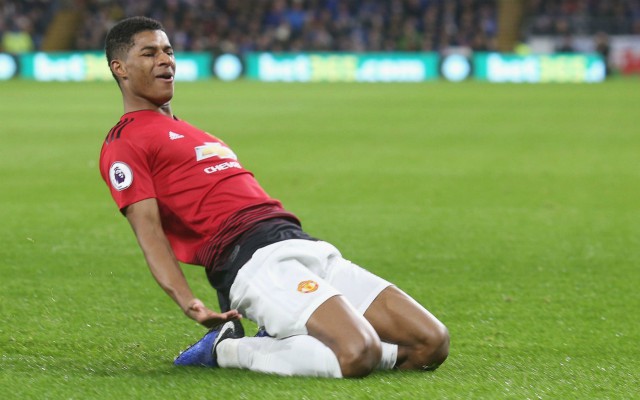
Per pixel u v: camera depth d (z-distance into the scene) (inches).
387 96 1932.8
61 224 677.3
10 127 1370.6
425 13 2896.2
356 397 301.1
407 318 339.0
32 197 794.2
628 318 453.1
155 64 362.0
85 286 503.2
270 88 2175.2
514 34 2896.2
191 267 552.7
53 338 403.2
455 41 2755.9
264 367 330.0
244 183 356.2
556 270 556.1
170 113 376.8
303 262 339.6
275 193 822.5
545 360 380.2
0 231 651.5
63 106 1720.0
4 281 512.1
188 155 354.9
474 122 1428.4
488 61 2481.5
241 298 337.7
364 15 2864.2
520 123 1413.6
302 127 1362.0
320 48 2728.8
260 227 343.3
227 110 1627.7
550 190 847.7
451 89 2126.0
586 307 473.4
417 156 1063.0
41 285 504.1
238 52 2576.3
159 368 352.2
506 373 352.5
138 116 362.3
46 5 3036.4
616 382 343.0
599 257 592.4
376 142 1192.2
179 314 448.8
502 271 552.4
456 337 415.2
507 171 955.3
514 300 486.3
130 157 348.5
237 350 338.0
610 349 399.9
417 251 604.4
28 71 2554.1
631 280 533.0
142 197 343.9
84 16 3016.7
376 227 677.9
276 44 2738.7
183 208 351.9
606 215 733.9
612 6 2822.3
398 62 2513.5
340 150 1114.7
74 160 1025.5
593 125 1384.1
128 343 397.4
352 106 1701.5
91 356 374.9
